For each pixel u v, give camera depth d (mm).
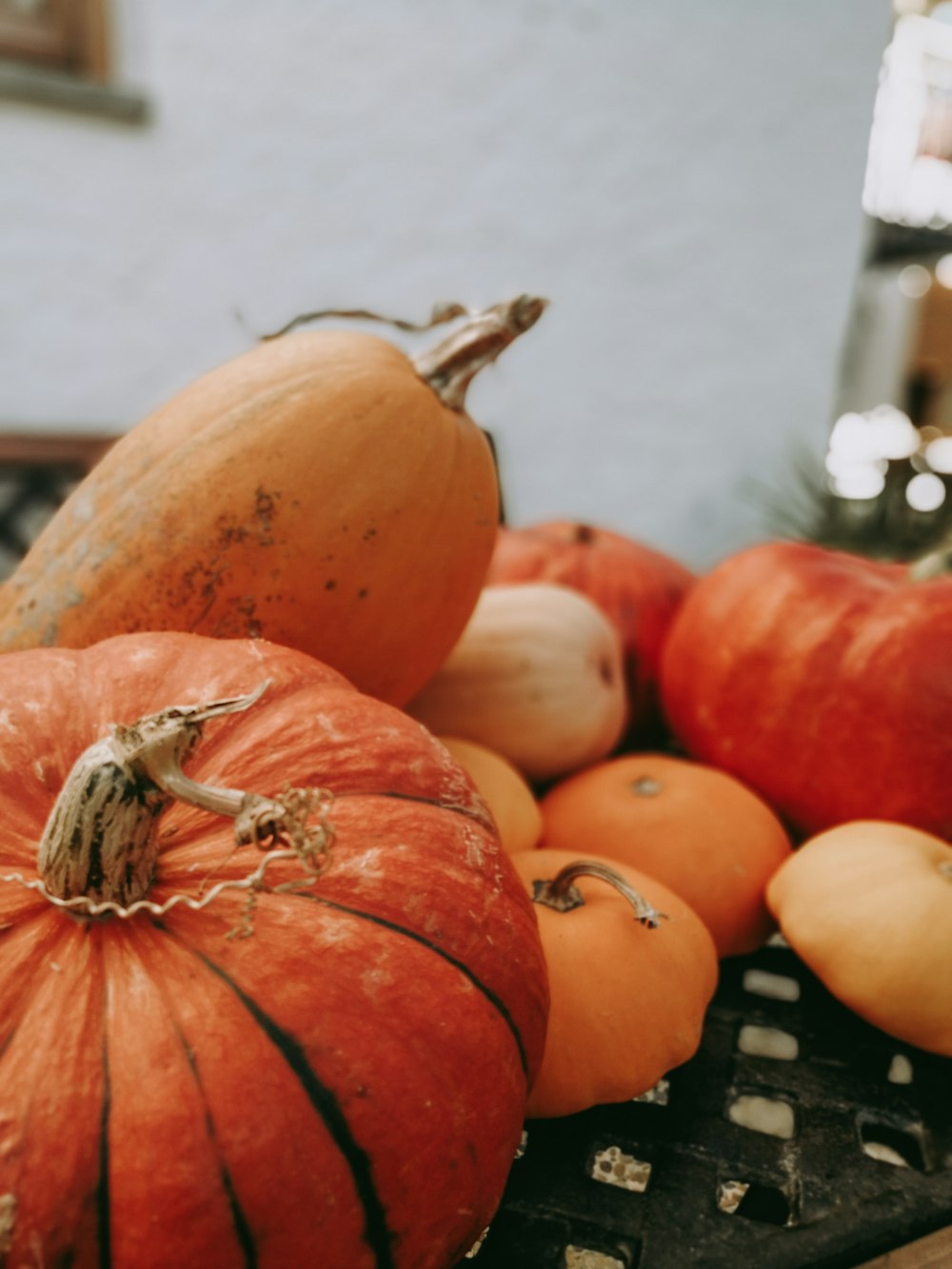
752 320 1469
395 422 395
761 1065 365
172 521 388
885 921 368
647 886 384
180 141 1144
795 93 1393
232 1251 225
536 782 528
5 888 251
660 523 1516
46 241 1108
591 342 1401
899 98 1733
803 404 1535
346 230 1255
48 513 1188
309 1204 230
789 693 480
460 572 414
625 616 619
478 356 417
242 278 1220
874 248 1708
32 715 284
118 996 238
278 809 218
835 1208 302
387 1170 239
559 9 1260
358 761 289
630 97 1326
